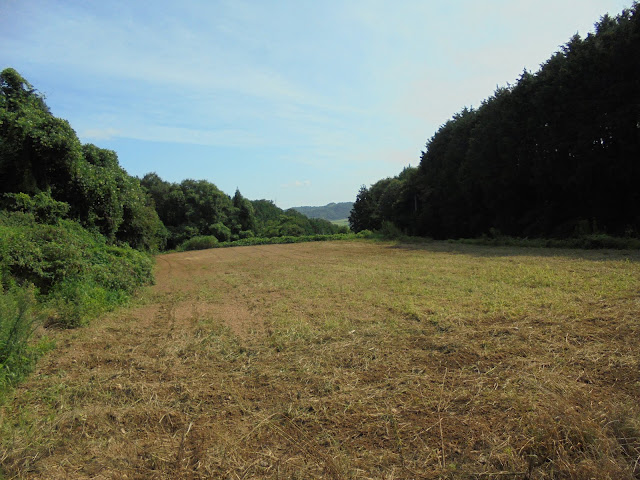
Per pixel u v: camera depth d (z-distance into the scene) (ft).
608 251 45.60
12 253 24.44
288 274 43.09
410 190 134.31
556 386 11.69
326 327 19.39
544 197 78.69
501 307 20.74
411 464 8.86
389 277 35.17
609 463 8.18
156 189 187.32
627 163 59.77
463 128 107.04
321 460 9.17
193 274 53.42
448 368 13.79
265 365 15.16
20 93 44.19
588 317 17.85
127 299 30.01
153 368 15.42
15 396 13.24
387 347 16.19
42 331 20.53
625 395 11.01
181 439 10.29
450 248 66.59
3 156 36.78
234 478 8.63
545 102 70.28
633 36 57.31
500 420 10.28
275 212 289.53
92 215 46.42
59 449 10.03
